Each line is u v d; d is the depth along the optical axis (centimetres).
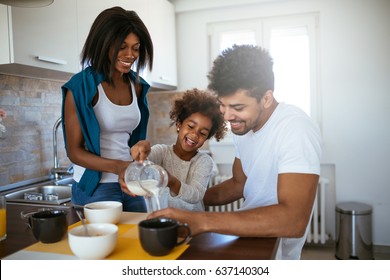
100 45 125
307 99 304
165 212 87
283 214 88
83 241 72
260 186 116
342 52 289
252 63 95
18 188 193
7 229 100
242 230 86
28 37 159
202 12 320
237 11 311
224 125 148
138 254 77
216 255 77
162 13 290
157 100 337
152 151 145
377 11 281
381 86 283
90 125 123
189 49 325
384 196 290
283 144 100
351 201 297
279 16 306
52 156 222
